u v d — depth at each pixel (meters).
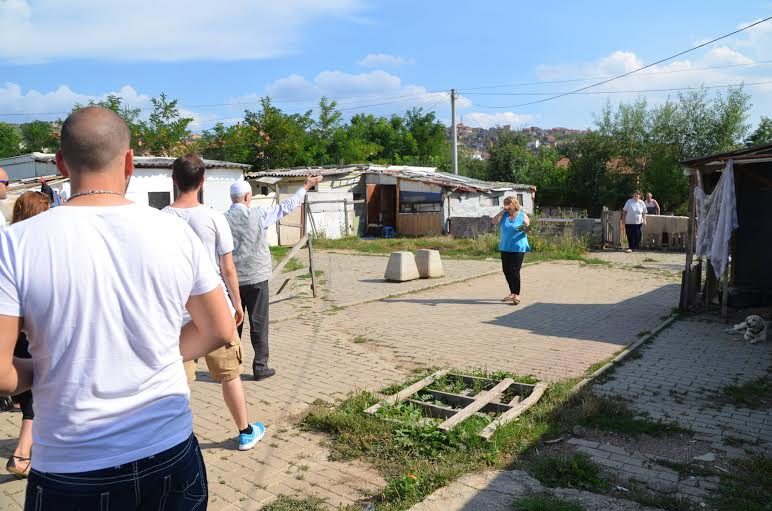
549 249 18.06
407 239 23.08
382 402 5.08
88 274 1.71
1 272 1.64
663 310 9.41
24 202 4.61
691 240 9.08
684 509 3.40
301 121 38.50
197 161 4.28
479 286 12.11
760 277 9.75
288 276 13.49
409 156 47.09
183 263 1.91
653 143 33.38
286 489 3.77
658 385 5.67
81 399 1.72
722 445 4.31
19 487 3.85
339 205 25.16
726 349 6.99
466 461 4.06
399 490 3.64
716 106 32.25
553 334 7.86
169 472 1.86
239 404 4.30
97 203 1.81
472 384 5.78
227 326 2.07
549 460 3.98
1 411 5.29
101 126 1.82
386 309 9.74
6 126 26.95
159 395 1.84
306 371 6.24
